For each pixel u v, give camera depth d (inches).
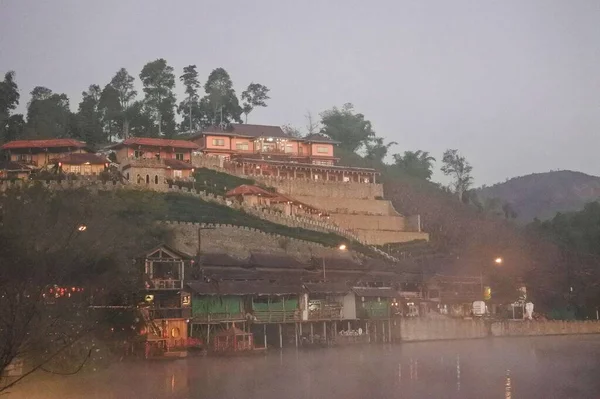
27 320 1836.9
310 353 4200.3
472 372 3449.8
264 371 3395.7
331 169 7657.5
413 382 3122.5
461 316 5753.0
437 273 6033.5
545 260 7431.1
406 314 5447.8
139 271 3644.2
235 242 5113.2
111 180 5556.1
